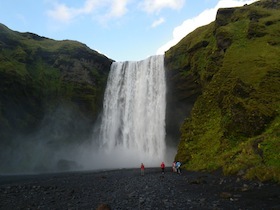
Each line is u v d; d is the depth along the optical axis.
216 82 46.97
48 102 69.12
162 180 30.83
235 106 37.28
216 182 25.34
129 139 71.75
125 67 77.19
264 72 41.78
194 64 60.19
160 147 66.62
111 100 76.50
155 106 69.25
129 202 19.00
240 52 49.78
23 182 35.72
